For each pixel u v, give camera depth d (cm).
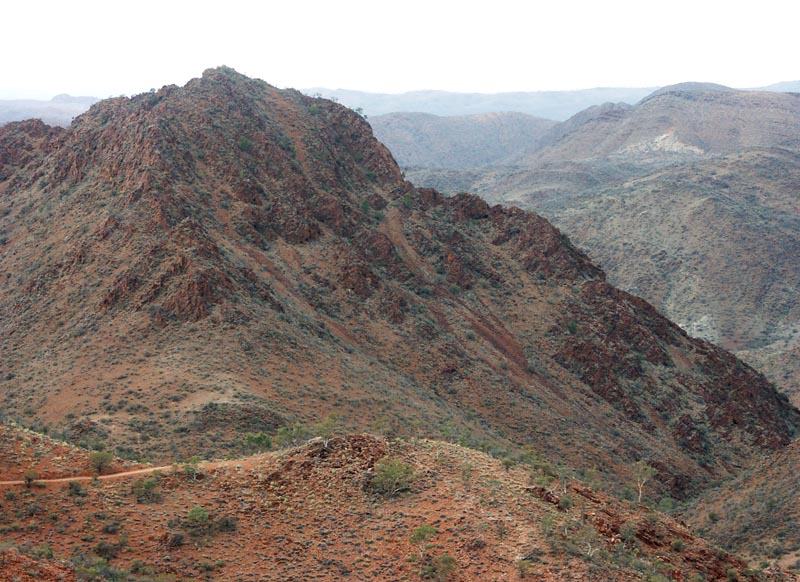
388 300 12506
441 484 5025
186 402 7850
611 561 4275
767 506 7906
